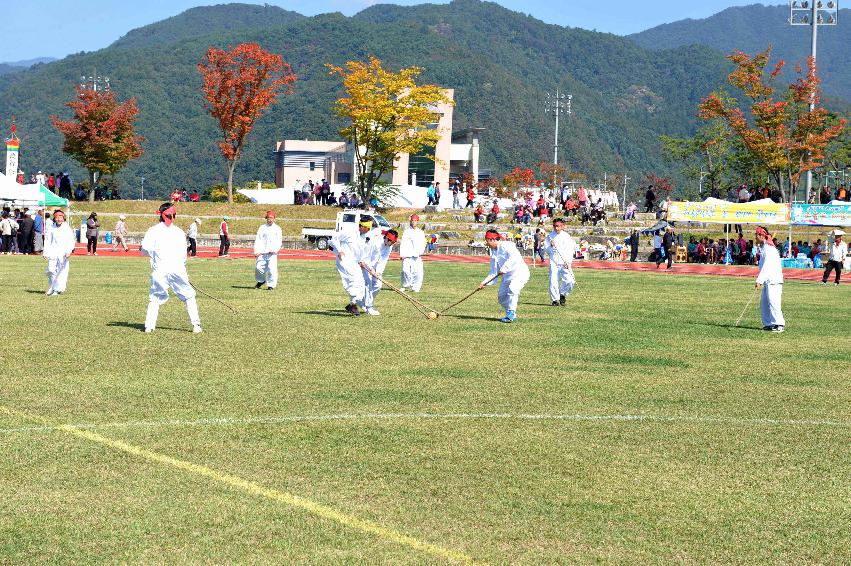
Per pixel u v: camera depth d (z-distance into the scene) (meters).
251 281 29.66
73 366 12.96
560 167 103.06
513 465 8.54
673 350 15.97
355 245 19.80
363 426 9.86
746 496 7.82
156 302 16.59
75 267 35.59
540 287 30.72
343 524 6.97
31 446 8.81
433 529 6.91
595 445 9.32
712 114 68.56
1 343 14.95
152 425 9.71
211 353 14.35
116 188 79.19
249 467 8.31
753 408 11.22
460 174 97.19
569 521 7.14
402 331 17.52
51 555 6.32
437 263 46.62
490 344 16.06
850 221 52.28
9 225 46.97
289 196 88.69
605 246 59.78
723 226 69.19
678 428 10.12
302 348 15.08
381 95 70.94
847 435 9.95
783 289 33.31
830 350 16.41
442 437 9.48
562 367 13.84
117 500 7.38
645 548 6.64
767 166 68.00
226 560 6.29
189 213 68.44
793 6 67.19
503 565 6.30
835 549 6.70
